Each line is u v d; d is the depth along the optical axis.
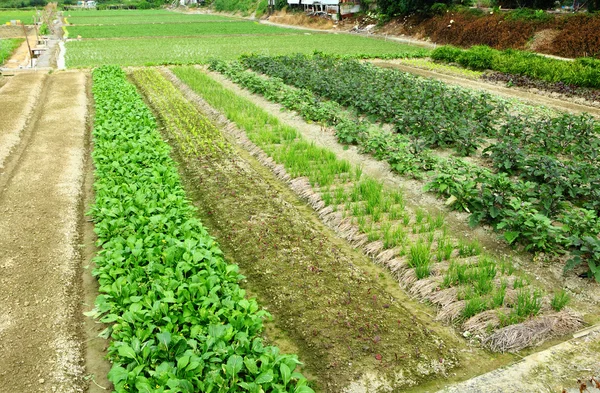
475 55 26.02
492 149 11.93
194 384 5.01
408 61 29.09
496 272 7.52
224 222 9.21
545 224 7.75
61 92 20.62
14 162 12.56
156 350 5.38
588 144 12.64
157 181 9.92
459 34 38.28
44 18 70.12
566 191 10.10
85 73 25.77
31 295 6.99
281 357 5.16
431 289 7.07
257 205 9.84
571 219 8.01
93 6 114.69
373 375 5.61
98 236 8.66
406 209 9.77
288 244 8.35
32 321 6.46
